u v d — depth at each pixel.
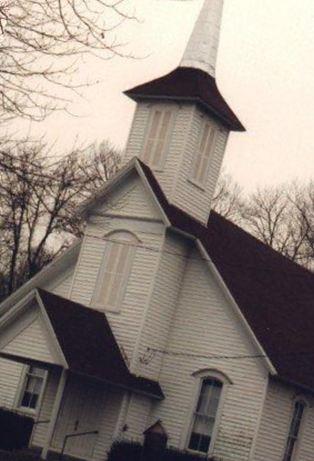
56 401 35.12
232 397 37.59
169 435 38.41
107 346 37.78
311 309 45.12
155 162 40.62
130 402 37.88
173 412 38.56
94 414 38.12
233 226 44.31
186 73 41.72
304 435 40.06
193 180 40.78
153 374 38.97
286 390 38.47
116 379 36.78
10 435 36.81
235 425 37.31
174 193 39.78
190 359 38.78
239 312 37.97
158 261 38.56
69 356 35.31
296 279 46.47
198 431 38.12
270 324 39.56
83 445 37.97
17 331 36.44
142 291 38.66
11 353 36.31
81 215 40.38
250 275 41.62
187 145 40.22
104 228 40.16
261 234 81.00
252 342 37.59
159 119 41.09
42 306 36.00
